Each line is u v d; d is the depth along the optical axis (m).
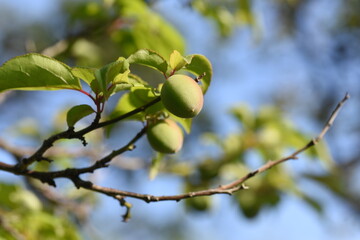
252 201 6.86
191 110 2.98
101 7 6.73
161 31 6.23
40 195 6.62
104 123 3.12
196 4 6.99
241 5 7.50
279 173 6.91
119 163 6.89
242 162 6.99
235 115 7.31
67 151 6.57
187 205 6.73
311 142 3.90
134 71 10.05
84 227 6.61
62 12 9.64
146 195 3.40
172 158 7.11
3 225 5.32
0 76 3.03
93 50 6.97
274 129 7.09
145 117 3.55
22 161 3.36
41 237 5.60
